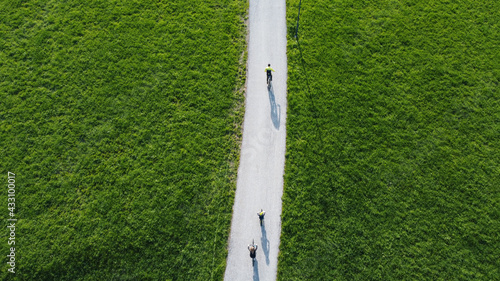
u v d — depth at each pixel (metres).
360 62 18.75
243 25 19.72
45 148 16.81
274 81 18.25
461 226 15.56
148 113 17.50
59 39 19.09
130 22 19.56
